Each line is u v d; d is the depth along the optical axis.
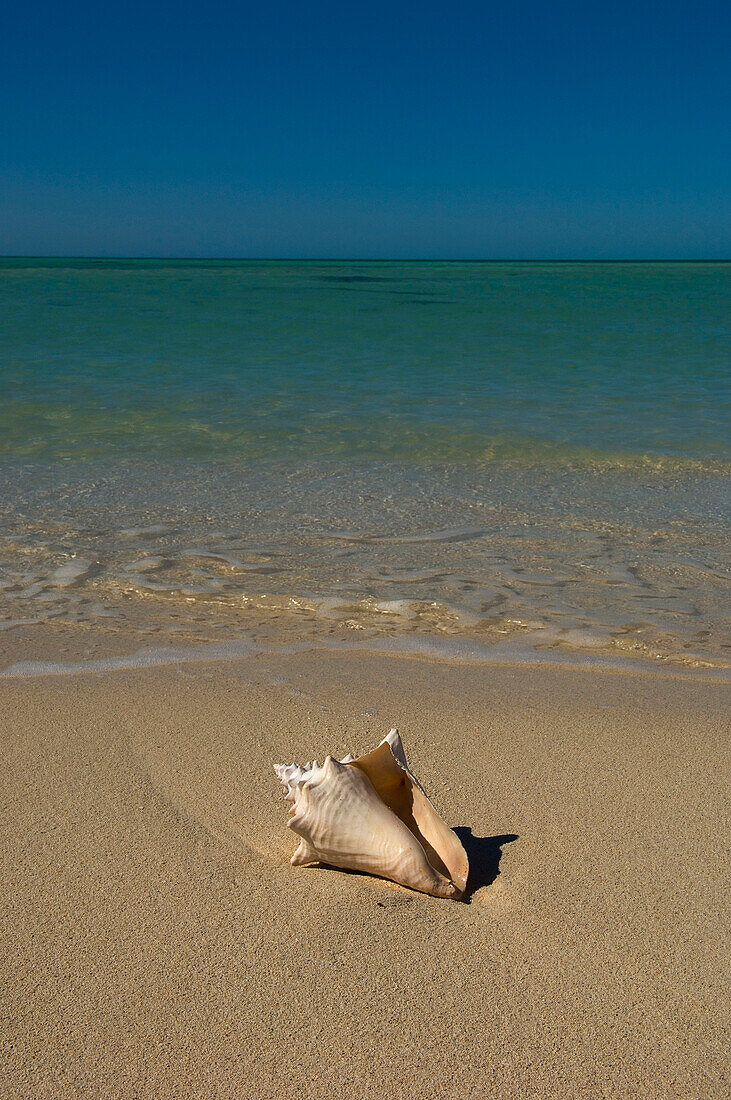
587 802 2.71
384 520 6.27
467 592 4.88
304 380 12.57
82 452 8.23
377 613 4.60
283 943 2.02
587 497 6.91
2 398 10.70
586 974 1.92
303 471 7.63
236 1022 1.78
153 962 1.95
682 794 2.77
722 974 1.92
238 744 3.11
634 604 4.73
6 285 43.66
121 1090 1.62
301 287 44.66
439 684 3.70
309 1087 1.63
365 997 1.85
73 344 16.53
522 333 19.66
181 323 21.38
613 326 21.56
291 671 3.84
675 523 6.23
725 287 48.34
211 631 4.36
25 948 2.00
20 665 3.87
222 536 5.88
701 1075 1.66
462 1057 1.70
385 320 23.14
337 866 2.29
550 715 3.38
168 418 9.69
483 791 2.78
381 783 2.38
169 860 2.36
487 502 6.74
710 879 2.29
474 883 2.27
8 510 6.42
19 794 2.73
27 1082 1.64
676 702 3.53
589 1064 1.68
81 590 4.91
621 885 2.26
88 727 3.23
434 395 11.42
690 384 12.43
